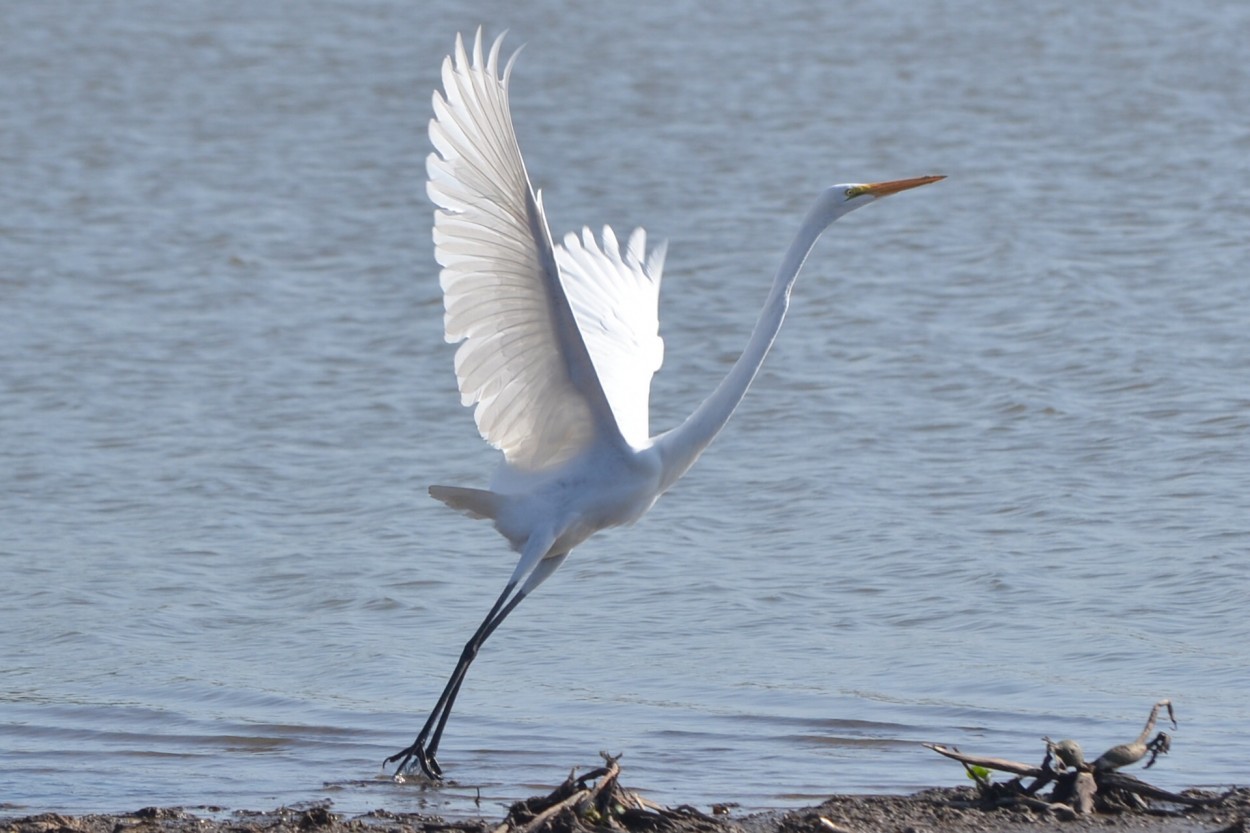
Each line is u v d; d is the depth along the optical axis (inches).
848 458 616.7
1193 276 827.4
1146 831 310.7
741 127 1254.3
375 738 391.9
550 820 302.4
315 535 555.5
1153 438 616.1
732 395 370.6
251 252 960.9
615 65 1496.1
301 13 1771.7
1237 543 509.4
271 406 700.0
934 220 971.3
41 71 1496.1
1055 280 825.5
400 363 761.0
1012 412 652.7
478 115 296.0
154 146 1235.2
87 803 345.4
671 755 373.7
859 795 338.3
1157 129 1190.9
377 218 1039.6
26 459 633.0
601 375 380.2
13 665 446.9
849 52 1524.4
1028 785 343.3
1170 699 402.9
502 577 514.9
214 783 358.9
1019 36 1560.0
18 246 960.9
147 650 457.4
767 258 913.5
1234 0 1675.7
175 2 1820.9
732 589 496.1
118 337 796.6
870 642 452.1
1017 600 477.4
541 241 304.5
